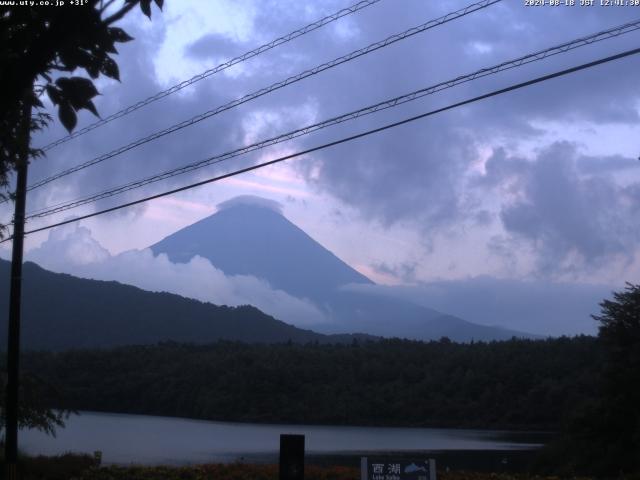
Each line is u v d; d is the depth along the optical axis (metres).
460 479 19.36
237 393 109.38
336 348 128.50
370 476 13.04
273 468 21.45
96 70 4.95
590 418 37.03
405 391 106.75
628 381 36.06
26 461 22.80
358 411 101.56
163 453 47.66
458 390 102.50
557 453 38.97
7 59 4.76
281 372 111.00
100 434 69.19
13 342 19.25
